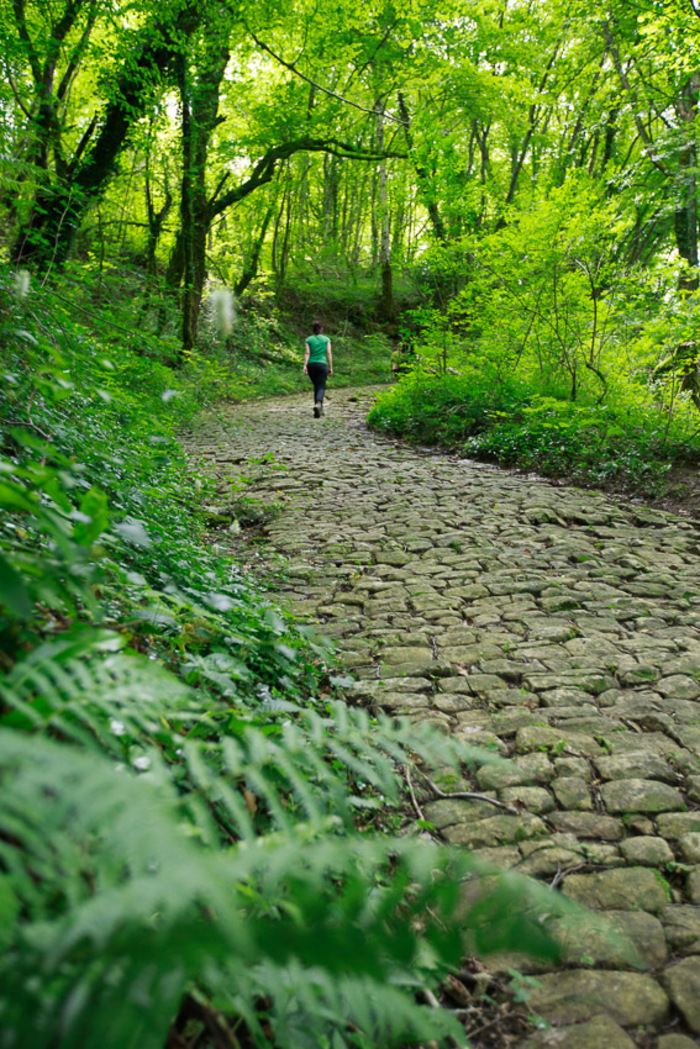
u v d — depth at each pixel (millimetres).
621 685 3621
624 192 12734
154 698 1227
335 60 16281
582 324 10812
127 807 733
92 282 5352
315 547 6059
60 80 13539
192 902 942
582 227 9953
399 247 34812
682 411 9492
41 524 1234
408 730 1562
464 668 3807
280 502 7367
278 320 26781
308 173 30688
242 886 1188
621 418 9734
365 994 1102
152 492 3613
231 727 1623
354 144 18562
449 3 16031
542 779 2770
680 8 11961
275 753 1318
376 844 988
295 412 16312
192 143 14641
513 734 3113
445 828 2473
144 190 17125
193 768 1135
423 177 13547
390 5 15039
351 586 5145
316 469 9453
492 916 795
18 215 5586
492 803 2609
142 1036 693
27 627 1348
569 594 4965
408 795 2658
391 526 6719
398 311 31203
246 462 9688
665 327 9039
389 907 847
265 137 17875
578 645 4113
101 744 1367
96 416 3701
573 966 1862
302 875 863
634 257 21703
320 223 34688
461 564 5645
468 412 11664
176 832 732
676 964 1862
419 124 13242
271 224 30609
